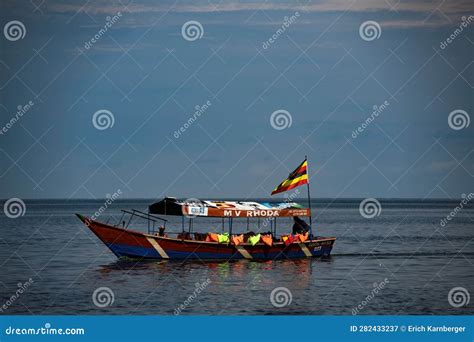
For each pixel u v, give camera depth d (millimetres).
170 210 69438
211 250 70875
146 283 61344
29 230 129250
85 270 69688
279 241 74688
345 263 76000
